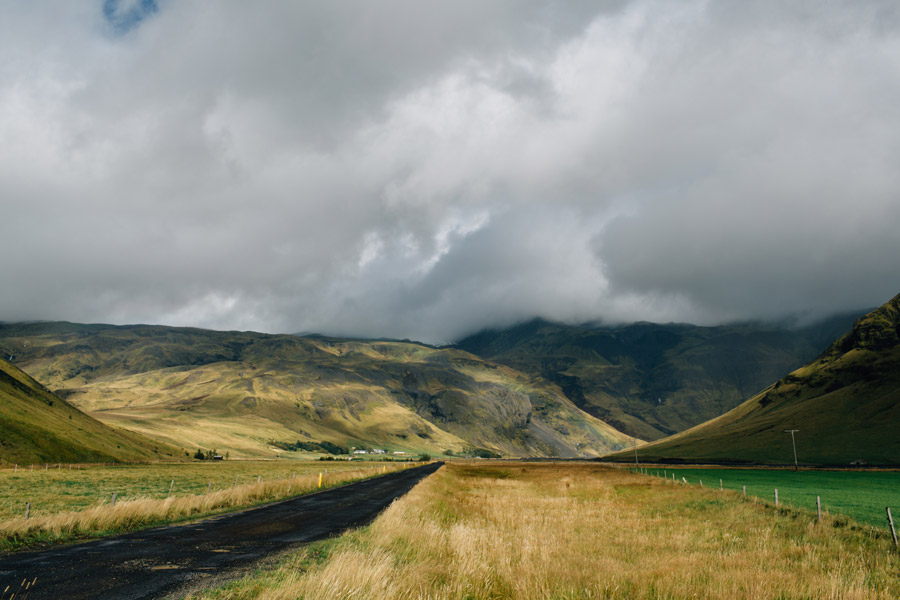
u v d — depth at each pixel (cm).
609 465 17650
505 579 1211
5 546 1580
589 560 1443
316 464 16675
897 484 7306
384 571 1113
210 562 1416
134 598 1035
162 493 4309
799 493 5453
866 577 1303
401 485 5569
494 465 17450
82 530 1897
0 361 15838
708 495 4272
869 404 19088
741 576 1230
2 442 10675
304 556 1477
